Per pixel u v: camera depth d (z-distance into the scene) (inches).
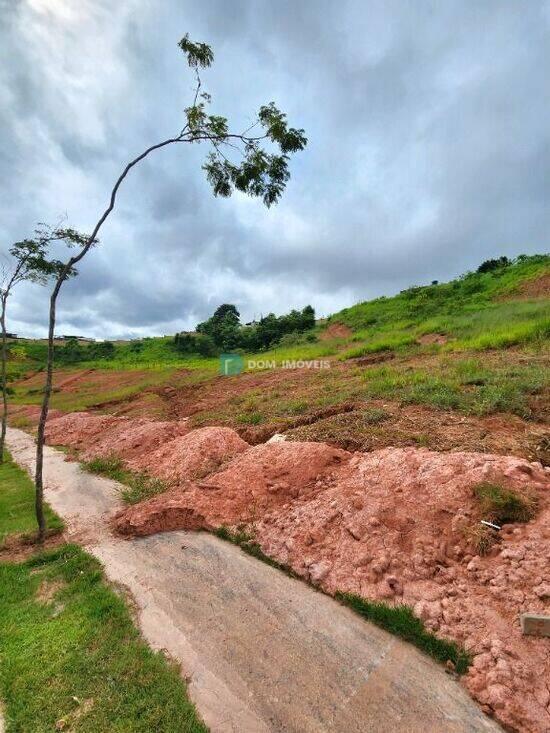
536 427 199.3
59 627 125.9
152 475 268.5
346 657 107.0
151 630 122.9
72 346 2085.4
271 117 182.7
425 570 128.1
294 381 507.2
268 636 116.6
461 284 1154.0
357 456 202.8
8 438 545.3
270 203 209.6
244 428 313.3
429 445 196.4
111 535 191.8
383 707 92.6
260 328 1713.8
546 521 131.1
